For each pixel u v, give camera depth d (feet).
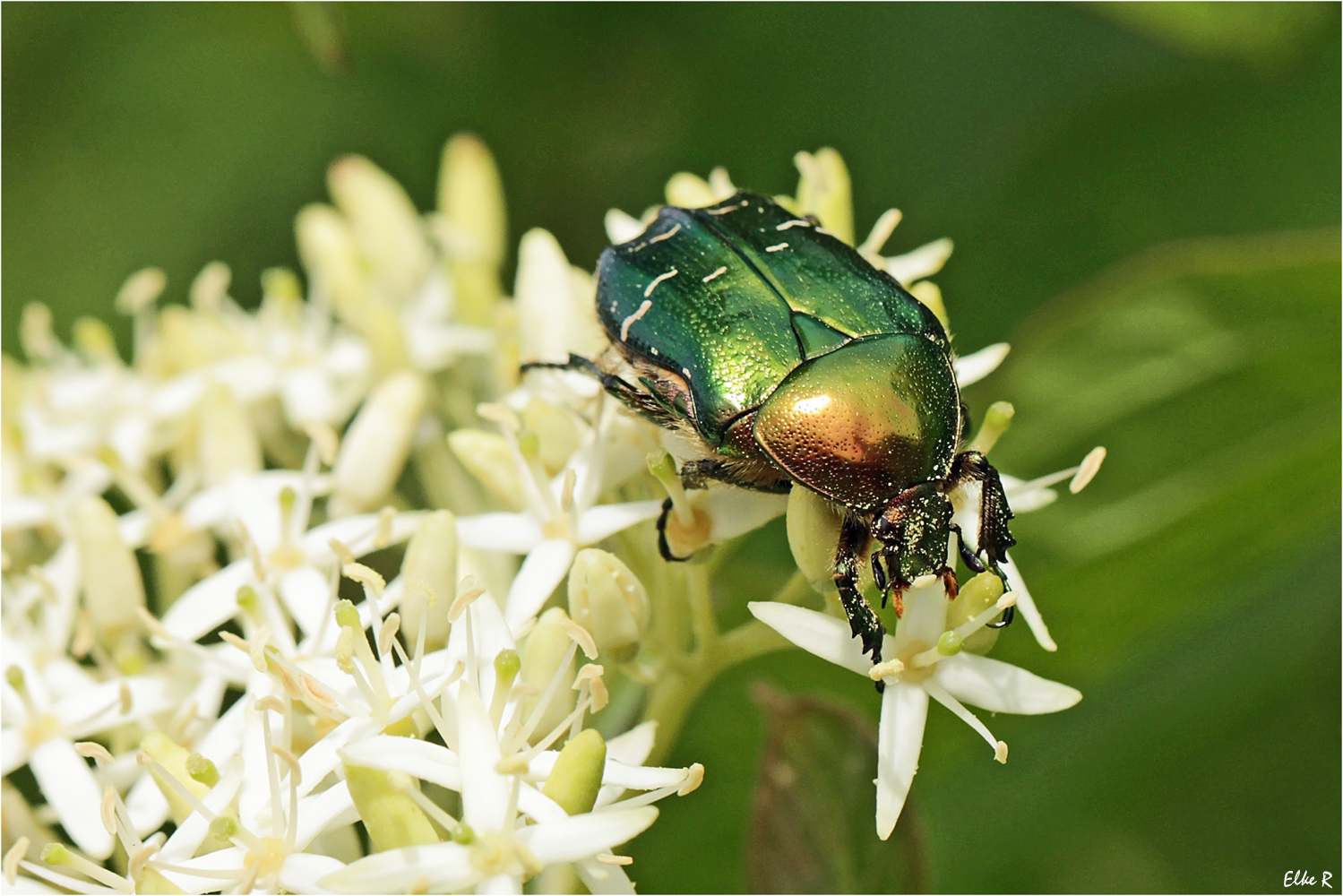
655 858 0.66
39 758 0.57
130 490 0.62
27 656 0.58
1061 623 0.64
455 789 0.54
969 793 0.65
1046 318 0.63
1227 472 0.63
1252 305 0.62
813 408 0.55
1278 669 0.65
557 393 0.59
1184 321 0.62
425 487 0.65
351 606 0.55
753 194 0.59
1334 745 0.64
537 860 0.53
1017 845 0.65
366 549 0.59
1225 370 0.63
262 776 0.55
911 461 0.55
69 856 0.55
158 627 0.58
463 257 0.66
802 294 0.56
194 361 0.66
